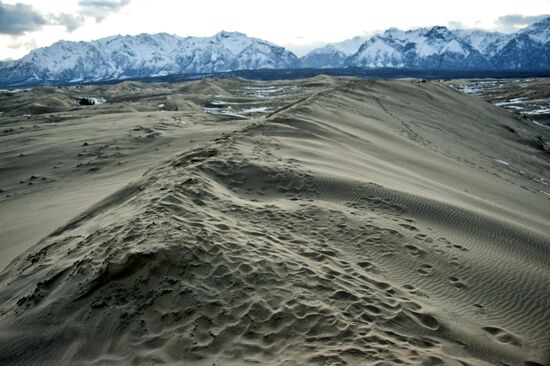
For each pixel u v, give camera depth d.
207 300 5.11
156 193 8.15
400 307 5.46
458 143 25.69
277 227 7.69
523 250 8.28
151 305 5.02
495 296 6.38
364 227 8.12
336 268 6.34
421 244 7.74
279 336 4.63
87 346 4.57
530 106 61.78
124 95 81.62
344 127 18.70
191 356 4.36
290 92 80.12
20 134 21.56
